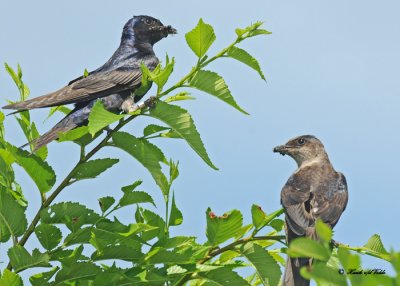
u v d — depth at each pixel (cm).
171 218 1088
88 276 981
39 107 1209
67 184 1056
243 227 1052
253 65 1033
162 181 1071
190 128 1031
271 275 995
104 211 1027
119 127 1082
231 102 1035
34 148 1141
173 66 1041
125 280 980
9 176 1097
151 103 1046
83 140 1065
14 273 941
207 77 1026
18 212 1002
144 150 1061
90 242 980
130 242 1059
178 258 979
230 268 993
